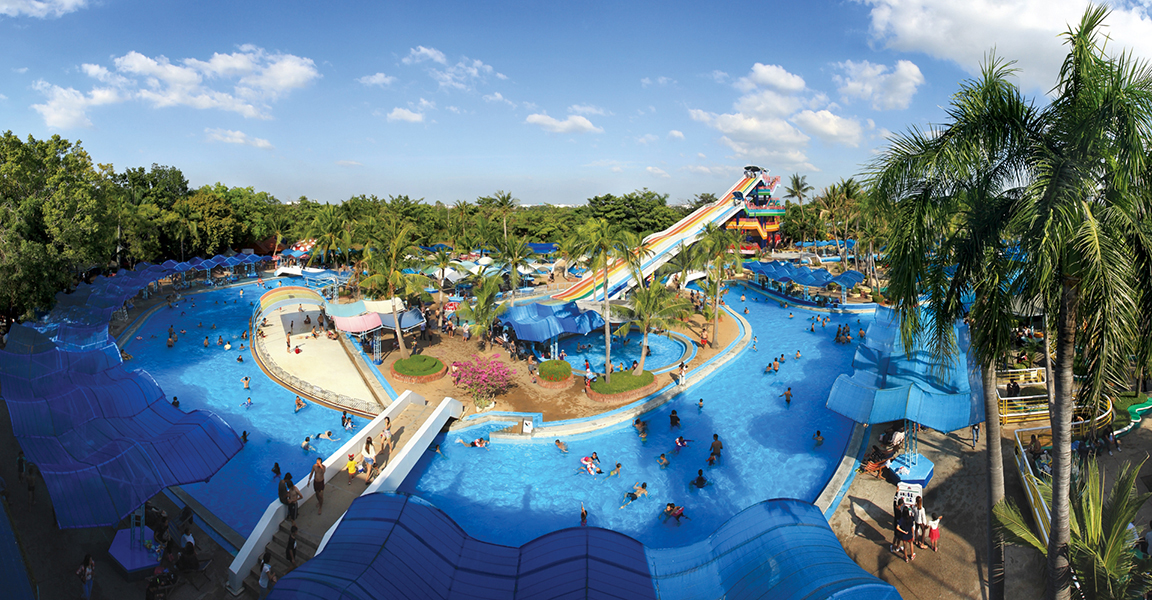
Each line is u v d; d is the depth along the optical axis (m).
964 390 23.78
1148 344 9.23
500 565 14.37
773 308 62.91
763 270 69.81
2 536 17.19
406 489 24.25
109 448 18.25
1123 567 10.82
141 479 17.27
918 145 10.79
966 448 23.75
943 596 15.55
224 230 84.38
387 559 13.15
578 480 25.08
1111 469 20.36
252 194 120.69
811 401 34.06
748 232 103.00
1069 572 11.26
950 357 11.98
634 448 27.88
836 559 12.84
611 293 51.00
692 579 13.56
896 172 10.85
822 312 60.16
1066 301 10.05
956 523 18.77
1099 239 8.47
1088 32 8.89
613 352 44.75
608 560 13.80
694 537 21.08
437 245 95.44
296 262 92.69
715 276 48.78
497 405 31.94
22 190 44.12
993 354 10.81
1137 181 8.62
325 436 28.75
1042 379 28.73
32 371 25.59
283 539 19.11
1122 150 8.39
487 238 93.69
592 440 28.58
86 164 50.53
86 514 15.68
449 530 15.12
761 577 12.70
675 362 41.59
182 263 73.38
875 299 61.47
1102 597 10.62
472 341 45.59
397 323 40.84
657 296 35.03
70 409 21.36
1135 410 23.89
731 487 24.42
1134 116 8.18
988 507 12.82
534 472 25.72
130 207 72.94
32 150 45.59
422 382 35.38
